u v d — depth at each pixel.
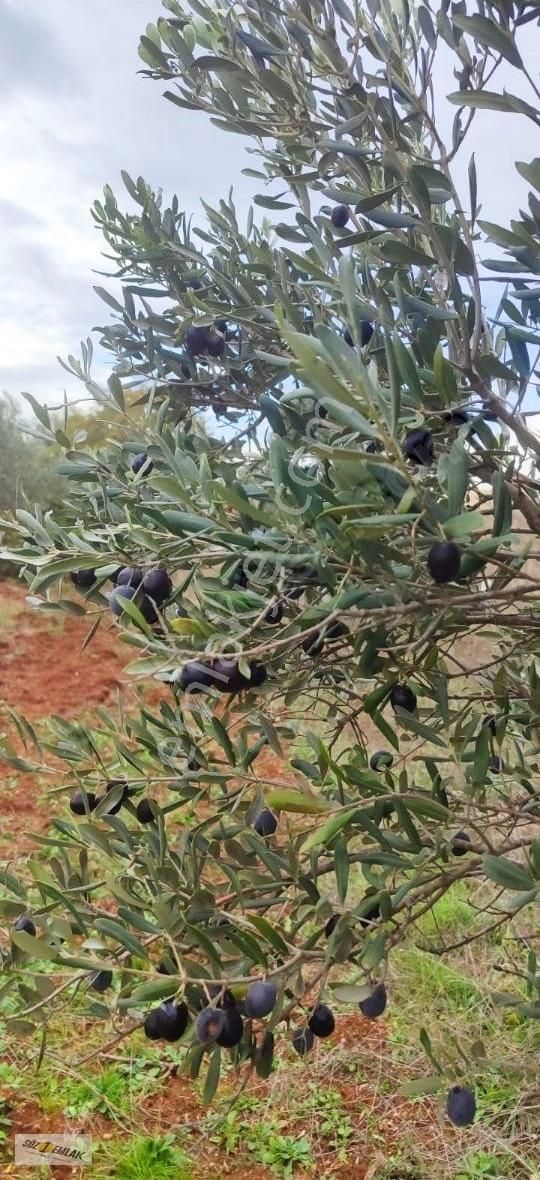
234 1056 0.46
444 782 0.50
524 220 0.42
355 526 0.33
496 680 0.54
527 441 0.46
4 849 1.62
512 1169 0.87
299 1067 1.08
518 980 1.07
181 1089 1.06
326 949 0.44
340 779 0.42
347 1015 1.18
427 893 0.49
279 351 0.58
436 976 1.11
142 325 0.64
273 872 0.48
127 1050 1.11
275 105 0.54
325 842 0.47
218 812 0.54
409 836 0.46
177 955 0.41
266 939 0.43
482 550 0.35
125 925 0.50
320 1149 0.96
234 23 0.55
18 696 2.75
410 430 0.42
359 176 0.52
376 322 0.47
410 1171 0.90
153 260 0.65
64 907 0.52
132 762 0.54
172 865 0.49
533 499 0.53
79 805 0.56
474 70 0.46
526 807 0.53
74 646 3.45
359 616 0.36
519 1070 0.89
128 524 0.42
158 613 0.41
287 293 0.54
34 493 4.23
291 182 0.52
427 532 0.38
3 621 3.68
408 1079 1.03
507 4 0.38
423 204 0.42
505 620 0.45
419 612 0.41
